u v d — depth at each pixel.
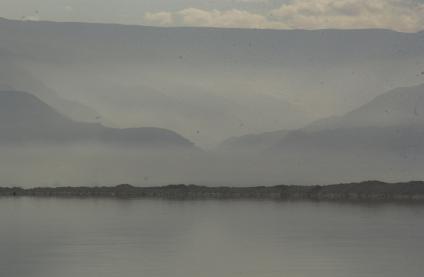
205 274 163.75
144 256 186.38
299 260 180.25
